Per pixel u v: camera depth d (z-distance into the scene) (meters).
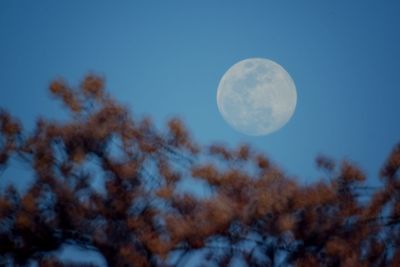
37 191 16.88
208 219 16.09
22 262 16.67
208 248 16.86
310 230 16.56
